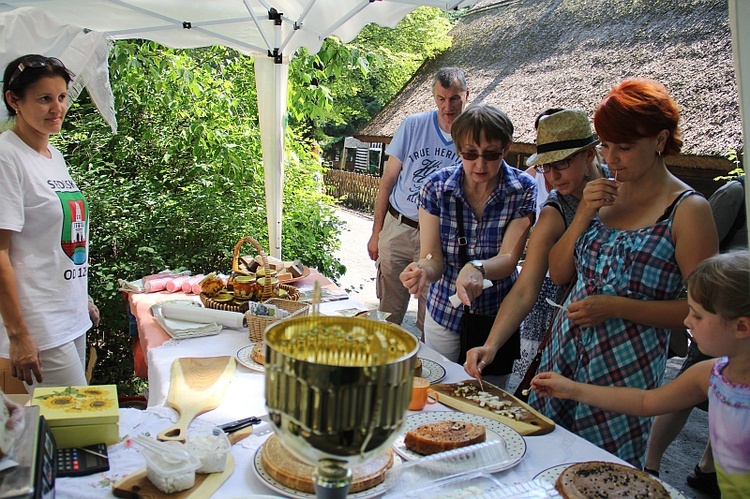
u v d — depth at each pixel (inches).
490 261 95.0
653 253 72.3
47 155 98.9
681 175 313.9
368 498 52.1
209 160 222.7
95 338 195.3
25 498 42.2
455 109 142.7
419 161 148.3
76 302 101.7
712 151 296.5
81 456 57.7
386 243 153.3
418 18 686.5
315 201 238.1
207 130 219.1
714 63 373.7
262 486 54.9
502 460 58.9
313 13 146.8
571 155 82.8
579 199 87.0
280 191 169.9
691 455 144.9
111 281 192.1
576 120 83.0
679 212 71.3
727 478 59.2
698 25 419.5
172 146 222.8
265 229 214.1
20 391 100.7
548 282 121.4
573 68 478.0
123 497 52.0
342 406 33.3
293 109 252.1
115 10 153.3
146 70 231.0
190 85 225.0
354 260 415.8
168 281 131.7
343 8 142.3
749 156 45.4
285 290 119.3
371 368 33.2
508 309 84.5
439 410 72.9
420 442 60.4
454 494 51.3
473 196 101.3
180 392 73.9
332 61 261.9
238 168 218.2
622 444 74.0
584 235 78.5
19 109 93.8
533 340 125.3
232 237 208.1
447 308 104.3
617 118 69.6
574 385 68.4
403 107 664.4
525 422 68.2
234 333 102.3
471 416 69.2
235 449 61.2
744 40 44.9
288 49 161.9
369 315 98.7
